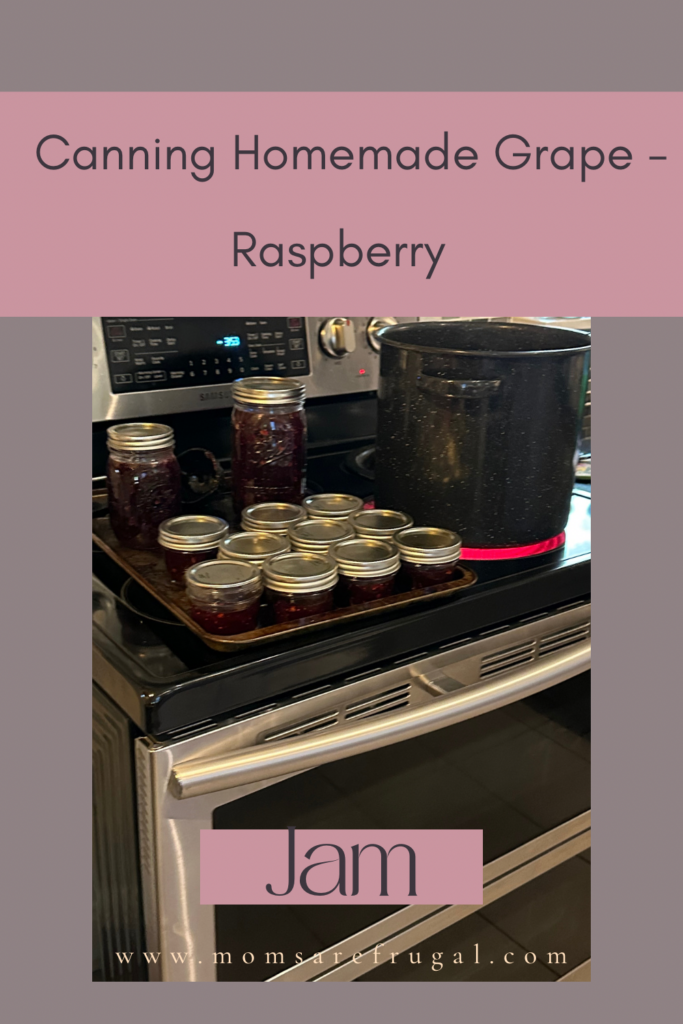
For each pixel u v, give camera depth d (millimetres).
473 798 1018
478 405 963
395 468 1037
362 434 1443
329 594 854
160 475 988
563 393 988
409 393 998
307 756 790
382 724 840
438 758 964
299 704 811
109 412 1116
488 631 961
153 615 860
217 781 750
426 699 919
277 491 1083
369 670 865
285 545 927
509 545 1019
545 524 1031
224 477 1212
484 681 927
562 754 1108
